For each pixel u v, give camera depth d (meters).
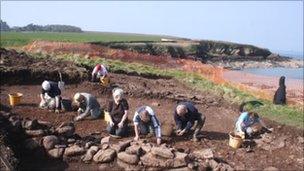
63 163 9.38
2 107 12.21
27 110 12.14
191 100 15.91
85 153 9.58
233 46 78.50
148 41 64.38
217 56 71.06
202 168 8.90
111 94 15.80
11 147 9.37
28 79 16.64
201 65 34.25
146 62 32.72
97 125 11.40
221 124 12.88
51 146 9.59
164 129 10.61
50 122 11.25
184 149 9.82
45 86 12.20
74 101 12.70
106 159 9.28
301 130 12.51
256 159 9.92
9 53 21.84
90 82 16.83
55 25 131.38
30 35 66.19
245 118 11.28
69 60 23.78
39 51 29.62
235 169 9.14
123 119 10.38
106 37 74.19
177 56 59.81
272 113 14.76
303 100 20.73
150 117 10.03
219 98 17.44
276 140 11.23
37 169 9.05
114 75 21.20
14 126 9.96
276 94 17.33
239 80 32.22
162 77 23.64
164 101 15.36
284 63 79.75
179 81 22.27
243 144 10.70
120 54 32.66
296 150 10.79
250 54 79.50
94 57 28.23
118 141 10.17
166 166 8.90
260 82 31.72
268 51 83.88
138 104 14.56
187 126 10.66
